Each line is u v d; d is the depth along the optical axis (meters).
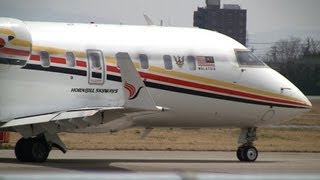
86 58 83.94
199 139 143.88
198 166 82.31
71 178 38.09
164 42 88.56
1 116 81.00
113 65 84.75
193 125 92.12
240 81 91.25
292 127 185.38
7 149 107.12
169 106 88.56
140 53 86.75
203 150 113.31
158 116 88.56
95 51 84.44
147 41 87.56
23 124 79.00
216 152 109.50
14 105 81.19
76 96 83.50
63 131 79.88
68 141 124.94
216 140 143.38
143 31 88.31
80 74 83.56
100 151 105.25
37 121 78.31
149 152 105.44
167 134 152.00
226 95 90.62
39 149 81.38
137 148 112.19
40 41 82.62
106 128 79.50
